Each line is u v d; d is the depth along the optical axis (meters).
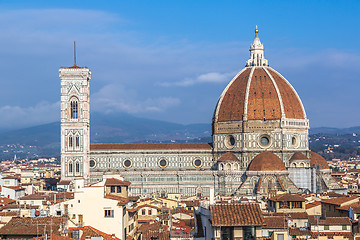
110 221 161.88
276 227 140.75
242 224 103.81
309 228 163.25
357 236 149.12
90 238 143.88
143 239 163.12
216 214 105.69
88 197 163.00
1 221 181.38
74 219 162.75
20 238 144.50
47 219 156.75
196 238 118.94
